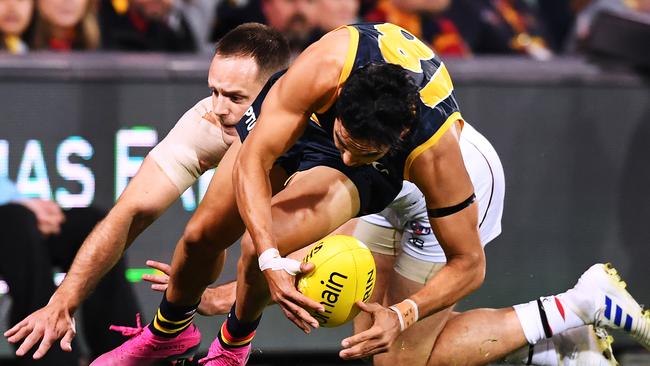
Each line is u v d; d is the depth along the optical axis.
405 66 12.97
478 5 25.61
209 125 15.37
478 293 20.48
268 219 12.63
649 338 17.09
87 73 19.44
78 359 18.44
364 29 13.23
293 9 23.22
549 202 20.64
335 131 12.46
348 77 12.80
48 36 21.88
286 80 12.91
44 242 18.83
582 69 20.61
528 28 27.20
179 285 14.99
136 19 22.62
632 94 20.70
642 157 20.83
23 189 19.28
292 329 20.17
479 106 20.34
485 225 16.84
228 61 14.95
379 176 13.55
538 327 16.56
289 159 14.30
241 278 13.94
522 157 20.50
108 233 15.12
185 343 15.98
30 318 14.60
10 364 18.78
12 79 19.27
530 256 20.61
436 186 12.90
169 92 19.64
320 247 12.93
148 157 15.55
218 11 24.09
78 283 14.94
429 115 12.83
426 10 24.66
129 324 19.00
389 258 17.00
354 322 16.73
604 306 16.77
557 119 20.56
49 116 19.39
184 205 19.67
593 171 20.73
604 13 21.39
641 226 20.94
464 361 16.48
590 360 16.91
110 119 19.53
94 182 19.50
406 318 12.70
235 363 15.31
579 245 20.75
